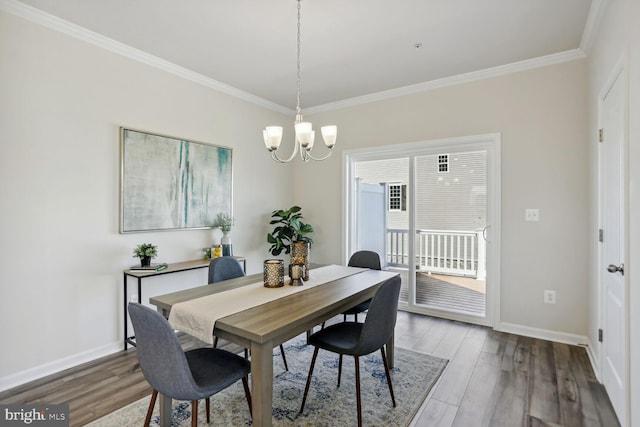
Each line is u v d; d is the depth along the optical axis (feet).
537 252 10.47
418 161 12.96
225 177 12.53
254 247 13.87
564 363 8.71
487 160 11.52
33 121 7.89
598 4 7.32
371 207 14.12
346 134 14.26
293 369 8.46
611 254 7.22
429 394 7.34
